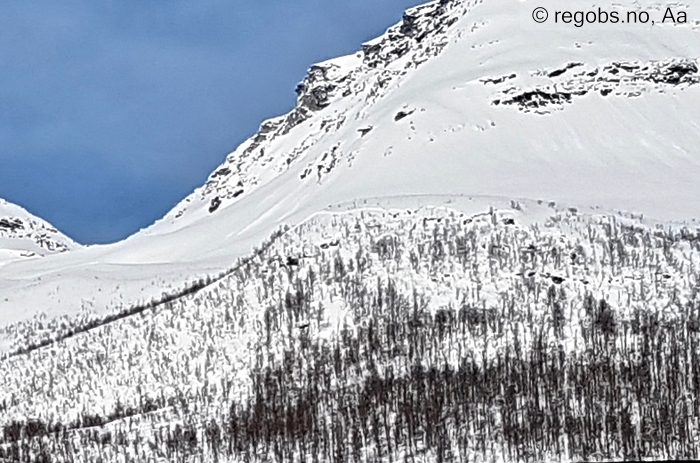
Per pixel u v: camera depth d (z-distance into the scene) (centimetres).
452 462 19650
